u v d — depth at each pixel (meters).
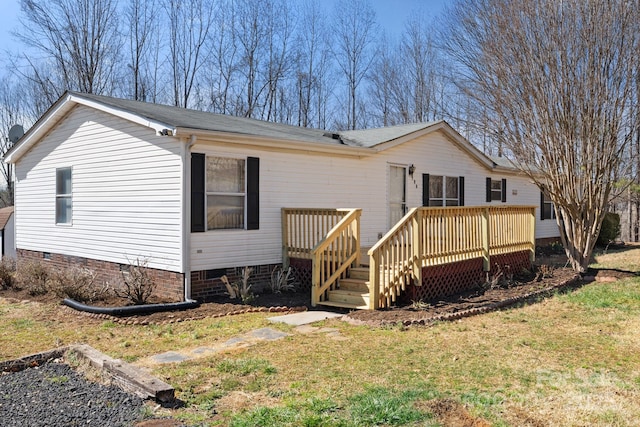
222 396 4.52
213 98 30.00
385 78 33.19
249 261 9.73
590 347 6.04
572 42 10.74
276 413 4.04
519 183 17.86
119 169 10.22
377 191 12.34
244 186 9.66
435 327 7.00
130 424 3.91
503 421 3.91
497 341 6.29
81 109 11.37
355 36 33.81
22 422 3.96
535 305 8.50
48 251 12.67
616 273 11.56
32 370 5.29
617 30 10.57
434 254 8.92
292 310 8.27
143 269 8.94
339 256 9.06
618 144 11.20
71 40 25.91
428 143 13.77
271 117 31.41
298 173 10.56
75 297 8.92
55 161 12.35
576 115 10.98
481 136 23.52
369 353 5.78
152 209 9.38
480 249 10.13
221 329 7.05
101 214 10.79
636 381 4.84
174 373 5.15
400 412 4.01
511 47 11.38
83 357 5.40
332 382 4.83
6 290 10.73
